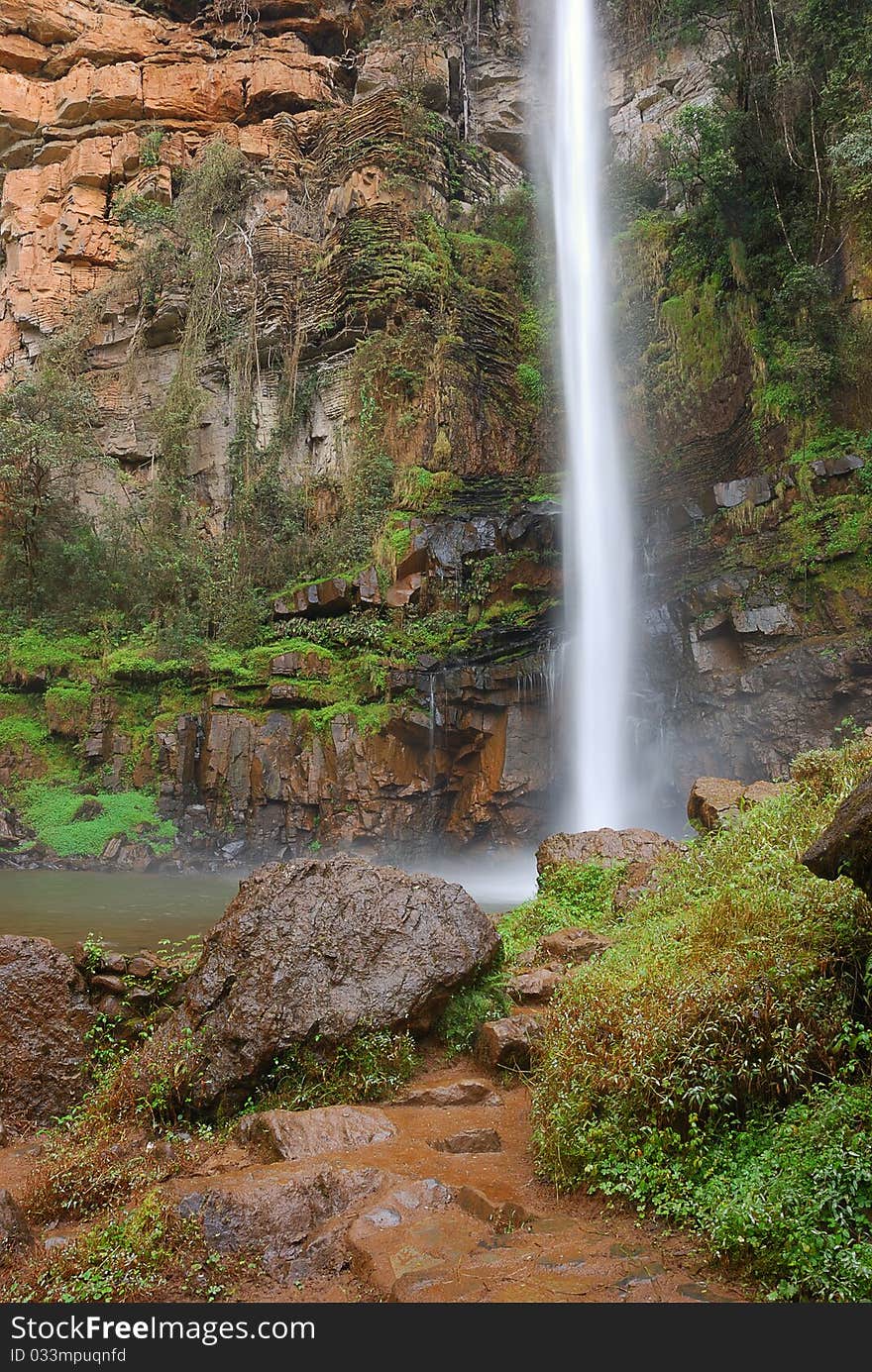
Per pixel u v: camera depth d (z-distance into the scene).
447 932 5.66
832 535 18.31
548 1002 5.96
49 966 5.64
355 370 25.58
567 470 25.53
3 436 25.34
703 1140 3.67
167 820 20.89
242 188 30.19
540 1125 4.13
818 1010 3.89
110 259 32.47
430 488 23.84
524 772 20.78
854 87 19.64
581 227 28.56
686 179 23.77
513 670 21.23
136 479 28.59
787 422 20.06
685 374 23.48
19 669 23.28
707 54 30.39
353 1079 4.94
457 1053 5.48
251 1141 4.42
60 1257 3.36
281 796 20.81
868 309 19.05
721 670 19.14
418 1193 3.68
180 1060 4.94
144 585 25.69
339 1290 3.15
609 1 33.38
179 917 11.47
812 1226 3.05
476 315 26.69
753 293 22.06
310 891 5.57
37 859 19.62
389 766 20.42
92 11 35.25
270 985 5.11
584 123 33.06
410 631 21.48
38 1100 5.20
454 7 34.94
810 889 4.50
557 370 26.69
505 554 22.94
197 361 28.03
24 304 32.19
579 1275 3.07
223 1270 3.30
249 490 25.64
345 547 23.62
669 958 4.68
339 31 34.78
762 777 17.95
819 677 17.50
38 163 34.53
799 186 21.55
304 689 21.56
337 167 29.73
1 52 34.22
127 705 22.80
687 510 22.02
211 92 33.41
